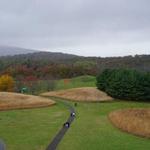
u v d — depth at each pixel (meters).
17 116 80.12
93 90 126.75
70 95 123.00
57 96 125.94
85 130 61.66
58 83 169.12
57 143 51.34
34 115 82.00
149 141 53.59
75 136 56.31
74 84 164.88
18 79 177.88
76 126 65.75
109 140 53.69
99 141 52.84
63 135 57.09
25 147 48.81
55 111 89.94
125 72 122.44
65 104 106.75
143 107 99.50
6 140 53.31
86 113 85.75
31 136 56.19
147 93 114.69
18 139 54.00
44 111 90.00
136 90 115.00
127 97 116.88
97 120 73.81
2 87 144.12
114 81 119.31
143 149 48.31
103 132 60.00
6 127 64.75
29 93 141.75
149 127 61.78
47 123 69.44
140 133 58.16
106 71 131.00
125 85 116.38
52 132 59.62
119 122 68.06
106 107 99.38
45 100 107.81
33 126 65.88
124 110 86.19
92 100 115.56
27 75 197.38
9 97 106.56
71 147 48.97
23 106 97.81
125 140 53.88
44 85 152.75
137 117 73.38
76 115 81.75
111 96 122.25
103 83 128.38
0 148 48.22
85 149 48.00
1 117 78.00
